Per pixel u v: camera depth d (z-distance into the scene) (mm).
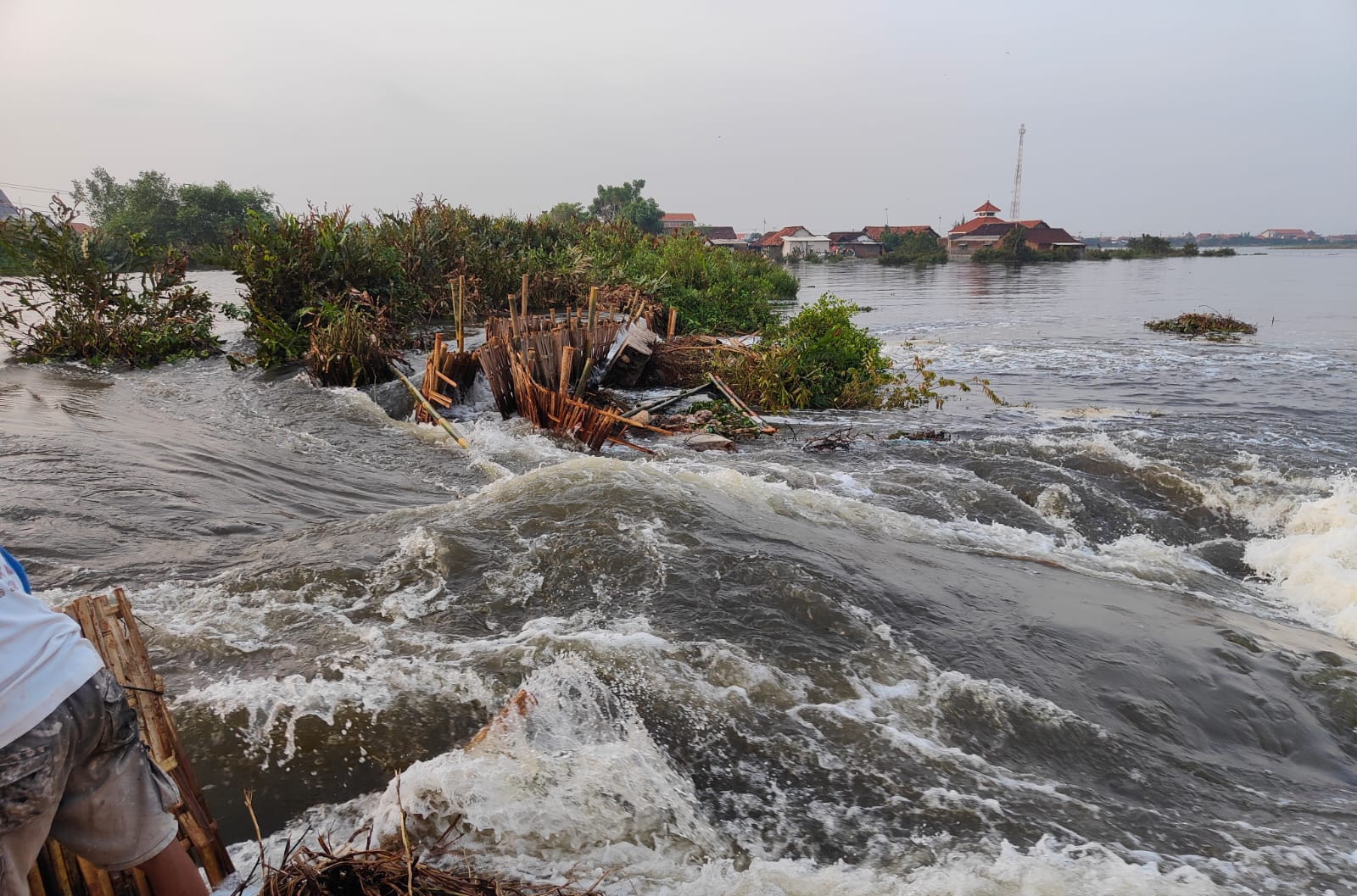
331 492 7355
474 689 3840
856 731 3707
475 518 5770
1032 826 3156
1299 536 6918
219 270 45062
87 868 2270
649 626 4434
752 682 3988
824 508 6812
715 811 3180
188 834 2545
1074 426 11062
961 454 8984
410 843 2895
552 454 9070
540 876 2770
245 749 3369
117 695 1885
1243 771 3822
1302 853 3139
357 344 12164
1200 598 5977
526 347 10203
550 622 4488
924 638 4598
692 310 20641
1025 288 43625
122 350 14438
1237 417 11727
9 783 1649
